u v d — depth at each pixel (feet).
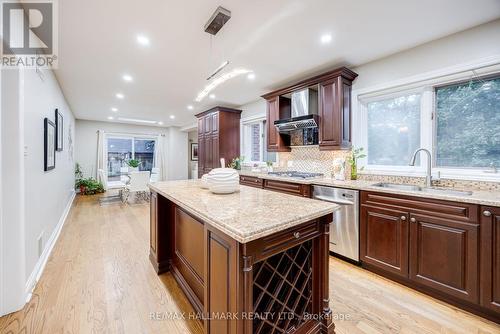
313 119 10.19
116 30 7.16
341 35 7.47
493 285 5.15
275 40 7.75
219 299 3.81
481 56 6.79
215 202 5.07
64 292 6.21
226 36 7.52
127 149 26.68
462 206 5.58
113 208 16.33
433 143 8.02
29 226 6.40
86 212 15.08
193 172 28.71
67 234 10.87
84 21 6.68
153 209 7.87
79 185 22.03
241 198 5.58
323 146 10.09
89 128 23.79
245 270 3.34
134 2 5.88
